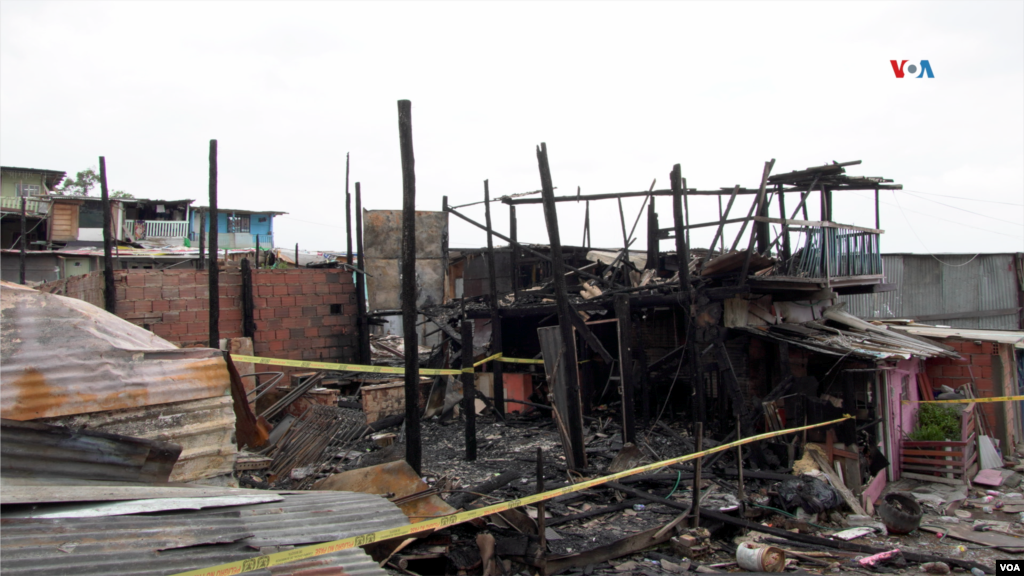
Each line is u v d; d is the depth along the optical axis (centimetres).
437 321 1539
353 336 1617
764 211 1245
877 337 1163
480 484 825
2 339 422
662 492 826
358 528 413
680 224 1041
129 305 1346
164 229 3284
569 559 605
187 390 495
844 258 1227
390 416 1309
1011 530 813
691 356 1027
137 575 284
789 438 976
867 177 1215
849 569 662
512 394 1417
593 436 1107
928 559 688
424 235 1720
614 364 1327
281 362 869
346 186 1680
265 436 763
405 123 726
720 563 651
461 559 574
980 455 1164
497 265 2473
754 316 1172
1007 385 1315
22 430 379
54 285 1750
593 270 1529
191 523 353
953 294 2186
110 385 456
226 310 1463
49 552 282
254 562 311
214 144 1120
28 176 3247
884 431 1058
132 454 428
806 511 805
